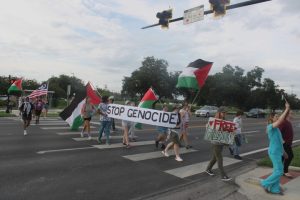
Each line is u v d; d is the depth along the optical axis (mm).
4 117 23672
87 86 15453
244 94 72688
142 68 64688
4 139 12008
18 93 32719
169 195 6418
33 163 8383
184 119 11852
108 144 11812
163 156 10148
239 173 8484
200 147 12430
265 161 9594
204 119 32000
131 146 11719
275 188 6684
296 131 24547
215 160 8031
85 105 12914
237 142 10469
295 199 6312
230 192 6734
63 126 17406
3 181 6758
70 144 11500
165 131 11328
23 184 6625
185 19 14141
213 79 71812
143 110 11289
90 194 6223
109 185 6863
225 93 70375
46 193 6152
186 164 9203
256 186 7160
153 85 62781
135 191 6547
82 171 7867
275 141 6715
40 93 23391
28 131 14680
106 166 8492
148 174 7930
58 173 7570
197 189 6898
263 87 76438
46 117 24531
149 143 12602
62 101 52625
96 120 23594
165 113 11055
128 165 8750
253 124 29219
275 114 7980
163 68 64812
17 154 9398
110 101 12219
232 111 61500
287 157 7582
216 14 12258
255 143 15094
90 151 10383
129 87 64438
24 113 13445
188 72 11375
